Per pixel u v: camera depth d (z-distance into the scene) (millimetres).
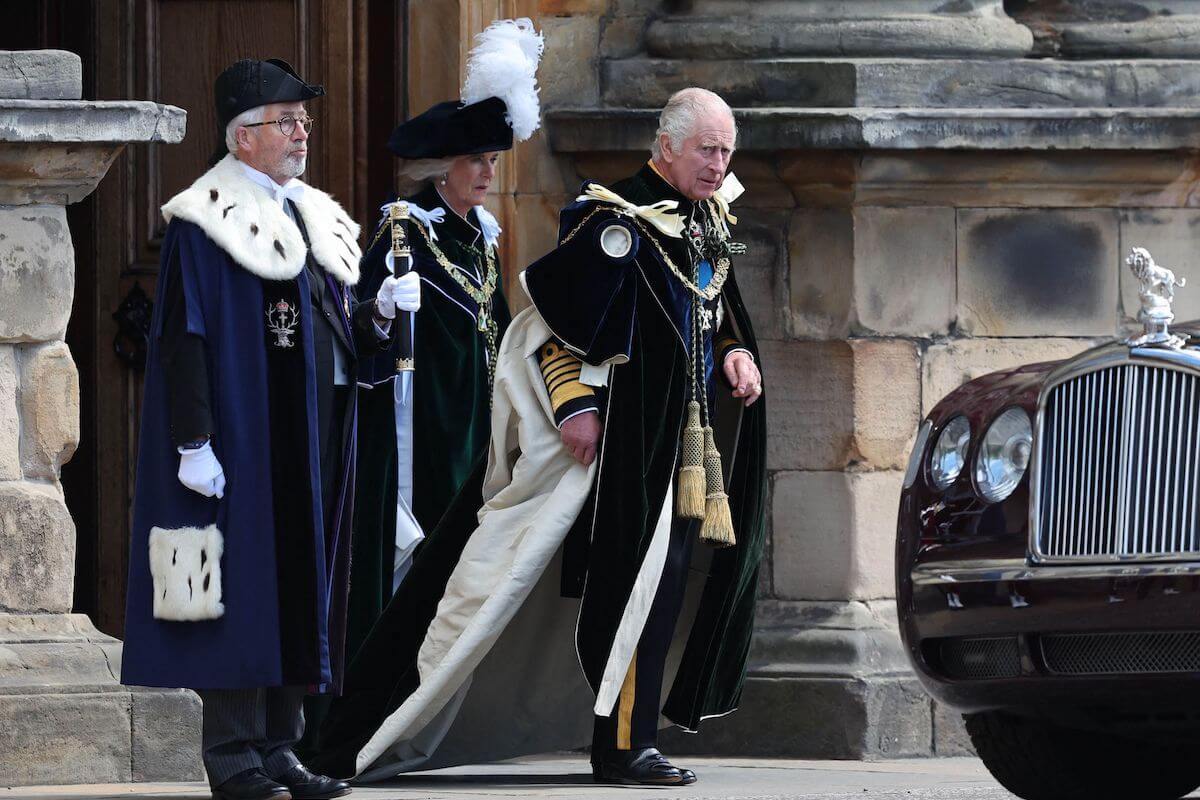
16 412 23562
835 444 29000
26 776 22828
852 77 28797
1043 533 18672
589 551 22500
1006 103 29297
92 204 31719
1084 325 29688
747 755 28484
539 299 22578
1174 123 28859
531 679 24328
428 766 24078
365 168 31391
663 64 29828
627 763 22891
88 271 31750
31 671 23141
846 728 28031
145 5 31703
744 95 29375
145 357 31750
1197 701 17844
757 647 28688
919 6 29609
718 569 23906
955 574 19109
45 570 23594
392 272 22062
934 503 19719
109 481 31797
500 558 22828
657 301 22875
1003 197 29344
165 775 23391
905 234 29109
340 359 21109
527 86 27078
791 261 29188
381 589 25766
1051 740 20312
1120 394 18328
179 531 19953
